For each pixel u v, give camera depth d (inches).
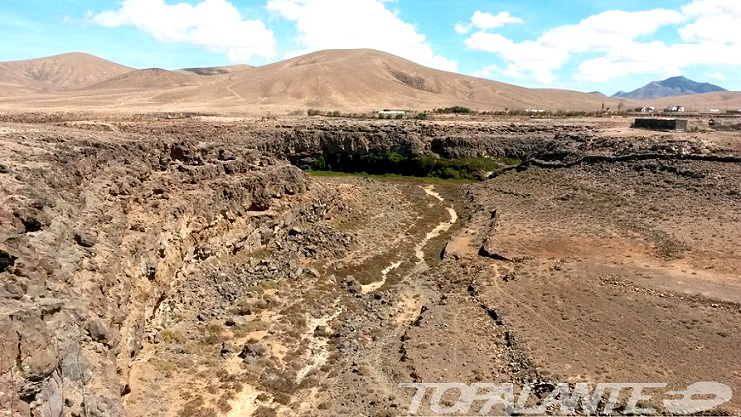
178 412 1017.5
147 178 1604.3
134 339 1043.3
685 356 1245.1
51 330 682.8
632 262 1857.8
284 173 2326.5
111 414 723.4
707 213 2251.5
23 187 899.4
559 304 1555.1
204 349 1274.6
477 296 1665.8
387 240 2346.2
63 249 884.0
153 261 1246.9
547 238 2178.9
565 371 1195.3
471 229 2463.1
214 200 1734.7
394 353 1339.8
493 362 1282.0
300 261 1959.9
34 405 597.3
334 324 1510.8
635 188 2650.1
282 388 1163.9
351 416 1065.5
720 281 1652.3
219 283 1598.2
